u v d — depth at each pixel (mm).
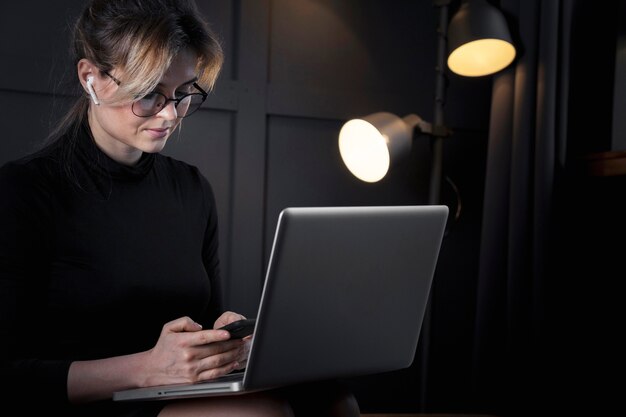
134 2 1315
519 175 2314
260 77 2420
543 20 2277
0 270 1265
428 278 1317
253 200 2418
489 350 2373
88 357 1351
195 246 1534
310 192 2525
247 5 2391
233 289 2400
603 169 2236
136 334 1401
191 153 2342
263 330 1118
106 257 1375
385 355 1312
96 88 1331
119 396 1210
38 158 1374
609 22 2422
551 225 2285
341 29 2551
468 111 2719
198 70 1400
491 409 2400
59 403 1264
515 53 2299
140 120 1314
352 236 1166
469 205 2744
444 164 2703
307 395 1327
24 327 1272
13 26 2094
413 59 2652
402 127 2225
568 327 2408
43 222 1329
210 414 1165
